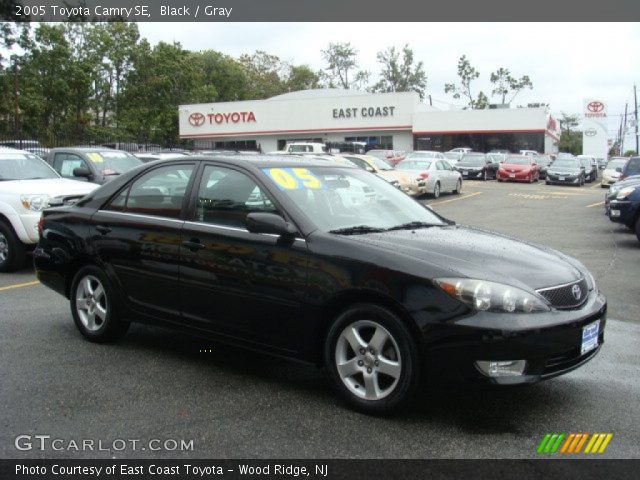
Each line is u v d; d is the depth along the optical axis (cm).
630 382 480
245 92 7669
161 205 521
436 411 421
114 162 1284
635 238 1286
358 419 408
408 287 393
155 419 407
